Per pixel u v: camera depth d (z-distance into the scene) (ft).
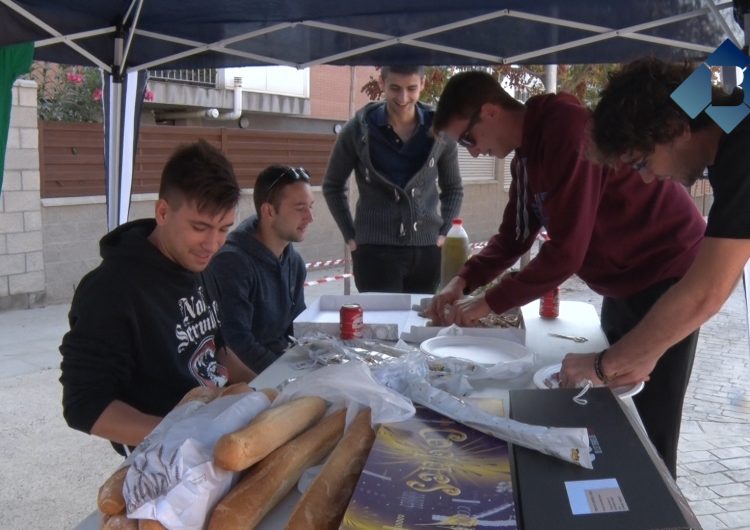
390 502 3.08
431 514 2.98
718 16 8.04
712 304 4.88
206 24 10.05
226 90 34.60
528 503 3.06
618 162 4.96
